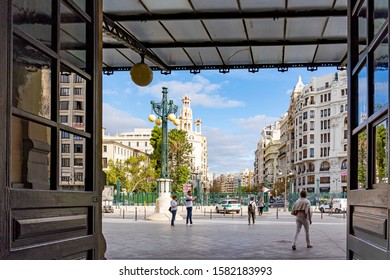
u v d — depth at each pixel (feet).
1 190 6.34
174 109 80.02
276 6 22.98
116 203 147.33
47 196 7.73
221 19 24.23
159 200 78.43
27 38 7.34
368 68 9.66
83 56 10.35
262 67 32.78
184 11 23.84
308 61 32.19
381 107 8.57
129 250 33.91
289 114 359.25
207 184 490.90
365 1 10.34
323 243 38.99
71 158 9.29
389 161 7.70
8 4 6.68
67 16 9.38
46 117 8.41
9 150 6.61
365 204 9.61
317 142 294.05
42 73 8.20
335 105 279.90
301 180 312.91
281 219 85.81
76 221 9.16
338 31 26.43
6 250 6.40
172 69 33.78
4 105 6.49
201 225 63.93
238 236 45.68
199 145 497.05
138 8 23.45
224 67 33.22
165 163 78.69
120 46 28.78
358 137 11.21
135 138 453.99
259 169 546.67
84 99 10.18
